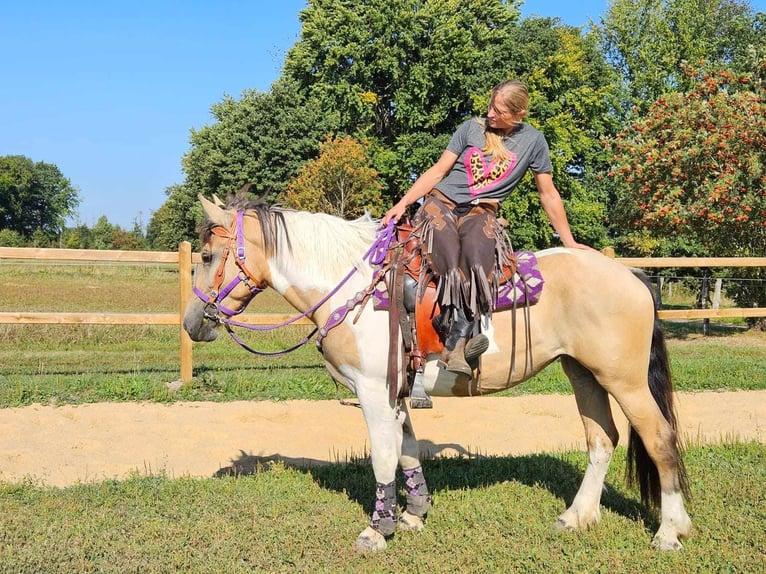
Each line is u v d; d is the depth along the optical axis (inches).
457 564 148.4
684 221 597.9
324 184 1063.6
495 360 160.4
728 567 144.6
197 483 200.2
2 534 160.4
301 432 275.9
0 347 453.1
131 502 184.4
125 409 302.7
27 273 926.4
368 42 1231.5
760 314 417.4
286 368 395.5
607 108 1359.5
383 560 152.3
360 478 208.7
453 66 1197.7
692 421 298.5
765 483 196.7
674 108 637.3
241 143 1286.9
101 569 142.9
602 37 1487.5
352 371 162.2
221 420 289.9
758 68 647.8
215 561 148.1
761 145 578.6
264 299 741.9
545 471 215.2
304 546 156.9
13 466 226.2
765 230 592.7
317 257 166.7
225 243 169.6
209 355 441.7
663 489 159.0
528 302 159.6
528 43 1241.4
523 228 1160.8
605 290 155.8
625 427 295.4
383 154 1195.3
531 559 151.3
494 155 161.0
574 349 159.9
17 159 3614.7
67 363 400.2
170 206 1663.4
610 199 1365.7
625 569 145.9
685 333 645.3
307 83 1328.7
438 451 255.0
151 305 602.5
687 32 1401.3
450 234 155.4
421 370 161.0
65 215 3850.9
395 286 157.5
